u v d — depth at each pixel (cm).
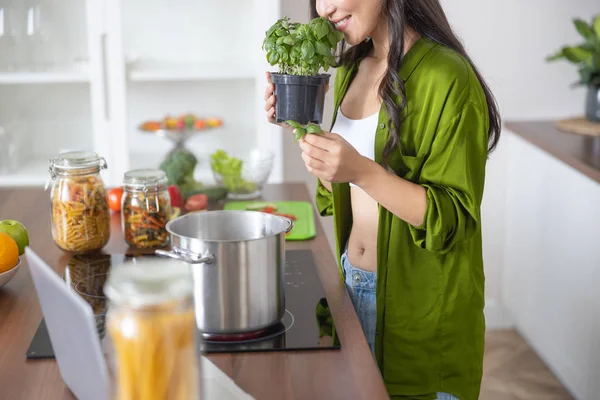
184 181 223
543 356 300
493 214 331
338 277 155
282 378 114
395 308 157
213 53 317
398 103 152
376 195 142
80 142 309
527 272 308
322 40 148
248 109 318
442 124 147
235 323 124
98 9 291
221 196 213
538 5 309
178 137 294
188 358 93
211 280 122
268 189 227
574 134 290
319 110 152
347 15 150
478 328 161
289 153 319
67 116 306
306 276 154
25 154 306
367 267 165
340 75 177
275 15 293
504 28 310
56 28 296
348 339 127
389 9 150
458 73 148
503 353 316
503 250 334
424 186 146
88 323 89
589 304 254
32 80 297
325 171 138
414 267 156
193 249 121
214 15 313
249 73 301
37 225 188
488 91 161
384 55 163
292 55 147
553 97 318
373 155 159
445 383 159
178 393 93
